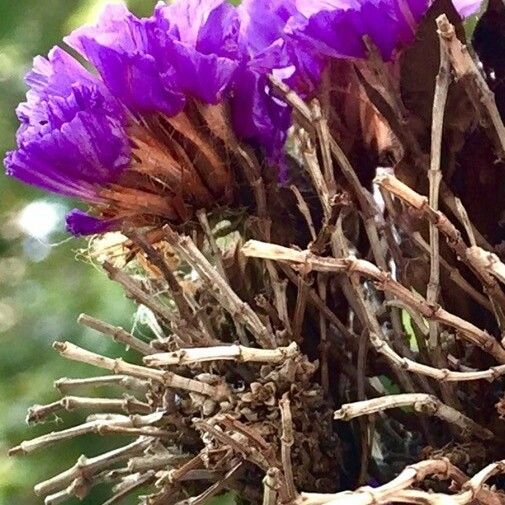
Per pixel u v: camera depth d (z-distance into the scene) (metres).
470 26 0.13
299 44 0.11
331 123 0.12
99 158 0.11
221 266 0.11
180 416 0.11
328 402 0.11
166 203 0.12
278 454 0.10
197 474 0.11
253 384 0.10
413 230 0.10
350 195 0.11
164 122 0.11
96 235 0.12
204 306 0.11
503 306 0.10
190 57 0.11
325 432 0.11
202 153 0.11
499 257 0.10
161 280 0.12
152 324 0.12
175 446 0.11
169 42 0.11
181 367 0.11
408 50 0.11
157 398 0.11
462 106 0.10
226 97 0.11
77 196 0.12
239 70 0.11
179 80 0.11
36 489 0.11
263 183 0.11
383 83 0.11
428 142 0.11
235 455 0.10
